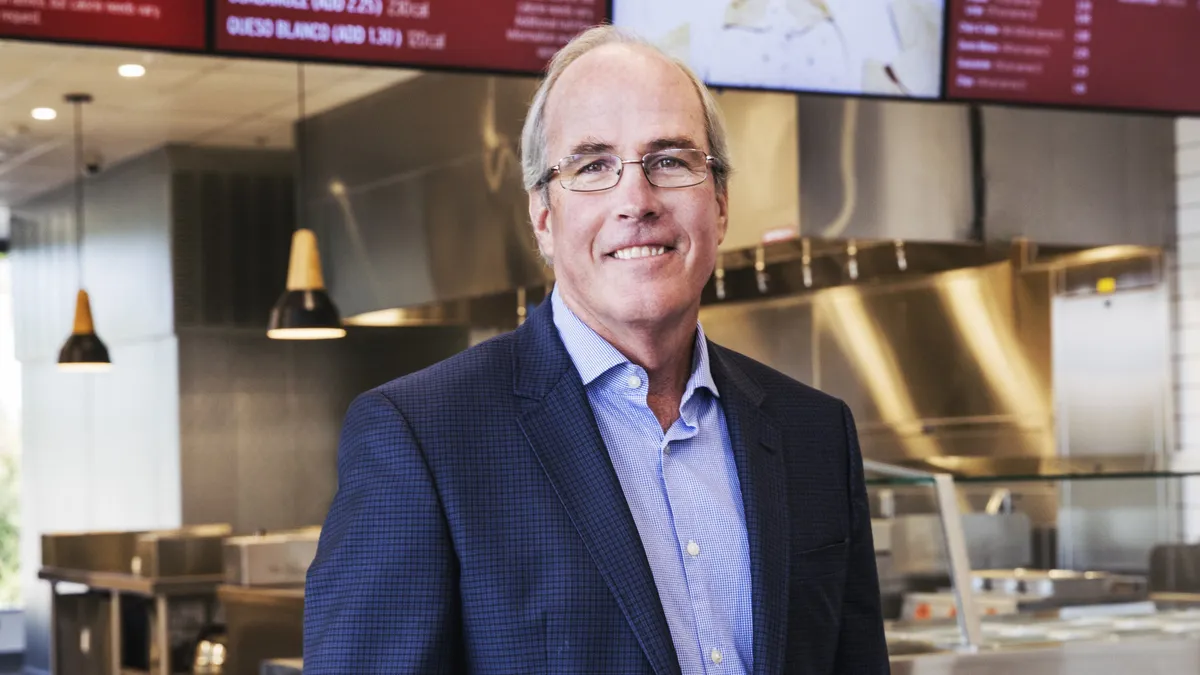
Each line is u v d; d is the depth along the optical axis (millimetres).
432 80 6316
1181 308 5602
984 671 2697
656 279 1550
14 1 3127
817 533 1669
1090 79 4012
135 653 6488
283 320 5824
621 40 1649
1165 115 4105
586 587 1472
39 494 10000
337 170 7074
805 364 6453
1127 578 3027
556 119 1599
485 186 5984
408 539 1465
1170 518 3066
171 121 7480
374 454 1503
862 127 5297
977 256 5949
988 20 3895
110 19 3188
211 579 6105
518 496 1502
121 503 8953
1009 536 2963
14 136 7793
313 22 3338
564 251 1591
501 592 1464
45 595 9805
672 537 1573
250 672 5230
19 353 10195
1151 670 2791
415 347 8781
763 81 3682
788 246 5664
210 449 8438
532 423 1542
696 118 1595
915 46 3822
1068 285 5820
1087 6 3998
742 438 1646
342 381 8828
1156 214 5695
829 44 3736
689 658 1523
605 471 1533
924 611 2805
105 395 9117
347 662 1444
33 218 9898
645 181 1547
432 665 1457
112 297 8906
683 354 1648
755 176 5344
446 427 1515
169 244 8266
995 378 5980
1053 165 5617
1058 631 2887
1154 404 5621
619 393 1604
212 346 8438
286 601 5059
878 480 2830
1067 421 5766
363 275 6871
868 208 5297
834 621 1669
